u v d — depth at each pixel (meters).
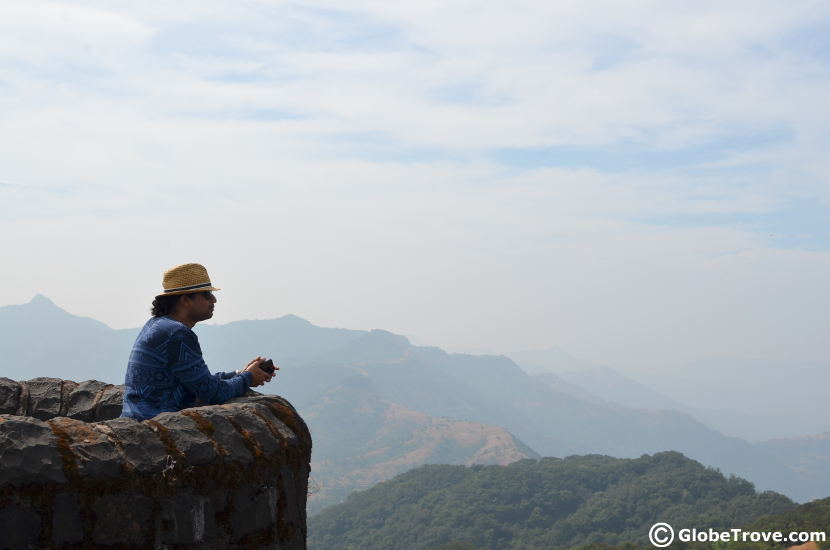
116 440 3.15
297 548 3.74
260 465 3.51
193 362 4.21
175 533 3.16
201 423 3.44
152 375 4.16
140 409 4.12
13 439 2.90
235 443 3.46
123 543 3.02
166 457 3.21
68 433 3.07
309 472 4.02
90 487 2.97
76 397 5.27
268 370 4.59
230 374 4.68
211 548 3.26
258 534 3.46
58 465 2.93
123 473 3.06
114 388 5.39
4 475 2.81
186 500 3.21
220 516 3.33
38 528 2.86
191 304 4.53
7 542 2.79
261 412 3.80
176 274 4.50
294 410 4.09
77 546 2.93
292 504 3.75
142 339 4.24
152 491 3.12
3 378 5.24
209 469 3.31
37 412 5.17
